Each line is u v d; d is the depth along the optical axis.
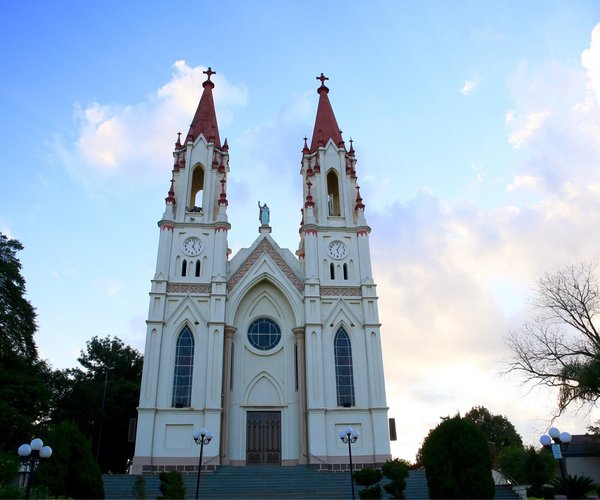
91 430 62.41
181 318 46.41
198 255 49.28
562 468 26.92
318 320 47.25
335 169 56.16
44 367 59.56
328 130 58.59
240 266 49.50
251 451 44.47
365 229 51.81
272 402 46.12
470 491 24.39
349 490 35.56
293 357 47.69
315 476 38.78
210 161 54.16
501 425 85.12
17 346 48.59
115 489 35.56
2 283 49.84
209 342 45.28
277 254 50.59
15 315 48.88
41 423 48.38
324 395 44.81
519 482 39.31
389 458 42.81
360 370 46.41
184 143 55.94
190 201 54.78
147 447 41.41
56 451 26.72
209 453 41.69
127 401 63.38
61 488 26.05
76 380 65.44
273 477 38.62
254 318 49.16
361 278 49.75
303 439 43.81
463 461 24.94
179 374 44.69
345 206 53.50
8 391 43.06
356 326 47.94
